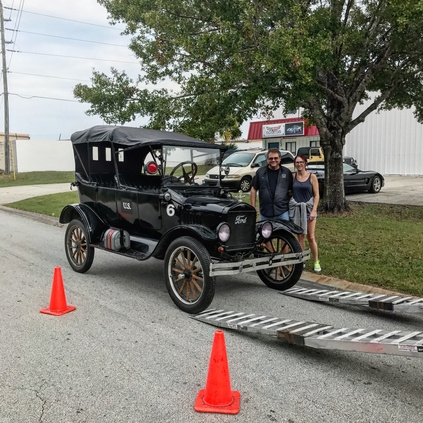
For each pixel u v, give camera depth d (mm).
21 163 34375
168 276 5336
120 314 5129
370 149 28438
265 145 33688
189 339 4422
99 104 10102
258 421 3037
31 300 5590
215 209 5320
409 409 3205
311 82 8594
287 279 6055
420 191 17328
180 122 9625
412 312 4859
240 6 7945
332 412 3158
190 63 9023
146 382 3547
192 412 3131
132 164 6391
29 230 11164
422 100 12461
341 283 6273
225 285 6426
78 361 3904
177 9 9289
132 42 10062
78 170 7359
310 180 6543
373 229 9508
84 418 3047
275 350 4242
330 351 4238
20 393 3365
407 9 8047
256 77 8523
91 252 6777
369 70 10820
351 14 10742
